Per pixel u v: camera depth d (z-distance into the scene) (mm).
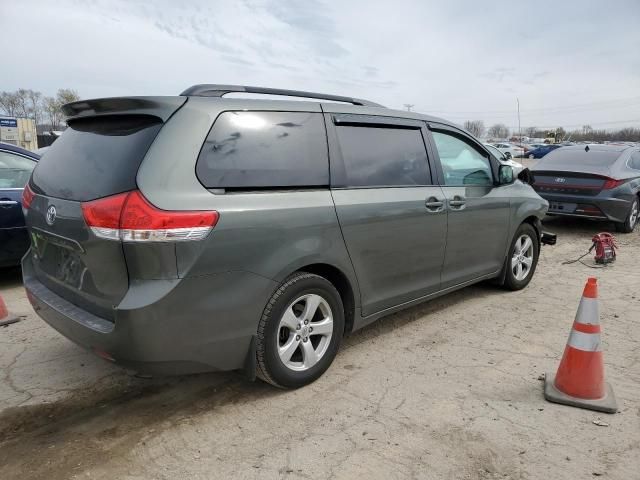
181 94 2957
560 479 2420
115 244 2512
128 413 3002
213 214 2654
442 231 4145
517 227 5145
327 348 3365
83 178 2818
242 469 2490
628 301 5172
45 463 2527
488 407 3062
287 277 3061
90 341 2727
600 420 2922
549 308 4914
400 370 3557
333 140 3418
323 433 2789
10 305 4906
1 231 5238
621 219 8852
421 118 4207
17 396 3184
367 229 3490
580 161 9266
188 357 2697
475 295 5312
